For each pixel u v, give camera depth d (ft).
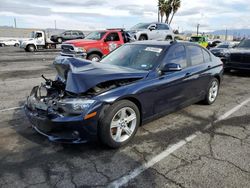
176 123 15.34
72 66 12.13
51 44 86.38
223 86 26.71
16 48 97.71
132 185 9.26
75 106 10.64
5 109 17.20
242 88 25.79
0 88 23.54
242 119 16.30
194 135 13.65
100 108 10.89
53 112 11.00
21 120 15.16
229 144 12.64
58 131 10.94
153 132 13.88
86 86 10.87
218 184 9.34
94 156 11.19
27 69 36.29
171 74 14.40
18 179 9.45
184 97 15.88
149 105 13.14
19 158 10.86
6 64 42.01
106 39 38.83
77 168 10.24
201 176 9.83
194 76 16.29
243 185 9.29
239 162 10.89
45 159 10.85
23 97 20.38
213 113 17.39
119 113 11.71
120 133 11.98
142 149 11.93
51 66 39.91
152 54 14.61
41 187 9.03
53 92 12.59
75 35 102.89
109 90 11.36
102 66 13.02
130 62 14.78
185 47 16.28
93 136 11.11
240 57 32.07
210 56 19.16
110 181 9.46
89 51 36.73
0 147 11.76
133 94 11.98
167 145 12.41
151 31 57.47
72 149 11.73
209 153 11.67
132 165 10.55
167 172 10.08
